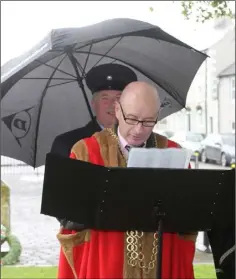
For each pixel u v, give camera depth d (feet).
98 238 9.04
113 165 9.25
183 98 13.66
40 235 32.12
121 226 8.48
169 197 8.36
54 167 8.11
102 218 8.37
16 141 14.20
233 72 111.04
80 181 8.17
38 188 57.57
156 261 8.95
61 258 9.73
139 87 9.20
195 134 83.10
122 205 8.34
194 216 8.55
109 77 12.49
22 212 41.63
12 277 21.33
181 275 9.26
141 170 8.15
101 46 13.17
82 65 13.65
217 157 77.25
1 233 24.56
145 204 8.36
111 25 10.94
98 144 9.43
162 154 8.48
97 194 8.24
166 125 122.93
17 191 55.21
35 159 14.47
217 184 8.38
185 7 24.41
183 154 8.52
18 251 24.68
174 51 12.91
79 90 14.16
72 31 10.61
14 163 76.89
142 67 13.46
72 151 9.47
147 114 9.08
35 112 14.16
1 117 13.85
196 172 8.25
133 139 9.29
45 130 14.37
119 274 8.93
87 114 14.37
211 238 9.07
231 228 8.84
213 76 116.26
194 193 8.39
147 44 12.96
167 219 8.49
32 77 13.55
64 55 13.33
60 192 8.18
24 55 11.93
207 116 118.21
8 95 13.53
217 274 9.29
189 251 9.35
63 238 9.16
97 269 9.05
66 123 14.42
